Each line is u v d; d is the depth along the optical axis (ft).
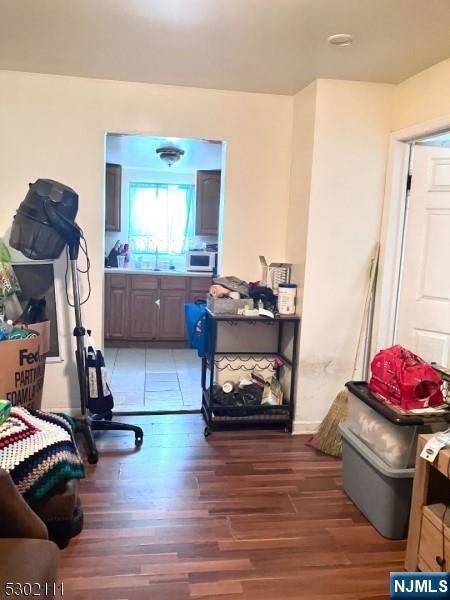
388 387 7.41
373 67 9.05
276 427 11.00
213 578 6.12
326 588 6.05
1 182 10.11
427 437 6.18
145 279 17.47
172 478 8.55
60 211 8.59
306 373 10.66
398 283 10.52
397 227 10.33
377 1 6.48
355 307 10.65
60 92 10.08
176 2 6.68
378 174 10.32
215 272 17.44
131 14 7.12
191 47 8.33
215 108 10.73
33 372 8.38
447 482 6.30
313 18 7.06
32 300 9.59
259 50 8.36
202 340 10.73
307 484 8.56
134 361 15.93
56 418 7.26
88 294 10.69
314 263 10.34
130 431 10.48
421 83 9.25
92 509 7.48
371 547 6.90
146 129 10.51
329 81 9.82
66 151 10.27
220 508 7.69
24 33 7.92
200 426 10.89
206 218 19.36
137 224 19.90
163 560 6.41
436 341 10.07
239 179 11.09
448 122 8.52
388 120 10.21
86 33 7.87
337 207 10.25
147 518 7.32
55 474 6.20
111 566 6.25
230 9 6.84
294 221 10.94
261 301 10.59
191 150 14.87
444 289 9.93
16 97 9.94
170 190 19.90
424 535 6.11
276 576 6.22
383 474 6.97
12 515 4.57
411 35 7.57
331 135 10.00
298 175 10.74
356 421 8.10
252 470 8.98
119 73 9.80
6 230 10.19
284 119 11.07
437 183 9.86
